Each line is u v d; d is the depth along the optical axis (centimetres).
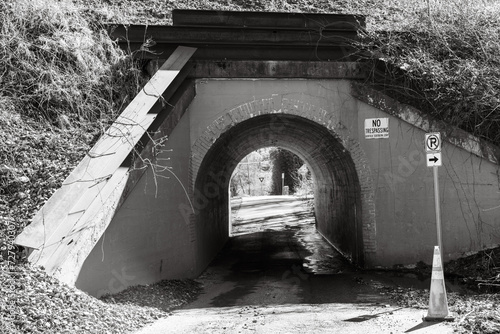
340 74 1176
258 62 1152
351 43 1170
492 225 1127
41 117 927
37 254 682
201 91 1149
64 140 896
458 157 1138
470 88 1134
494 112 1127
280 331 667
